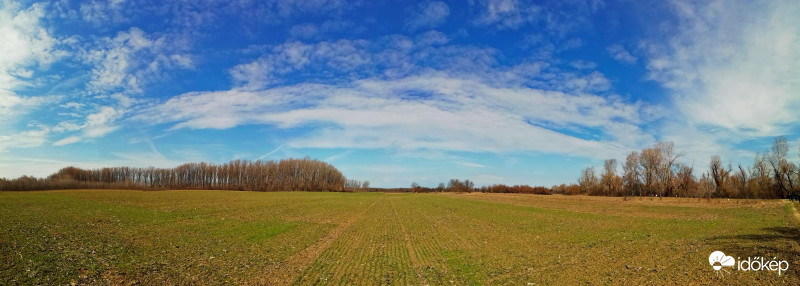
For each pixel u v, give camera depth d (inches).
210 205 2295.8
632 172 4141.2
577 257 829.2
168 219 1492.4
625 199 3523.6
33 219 1244.5
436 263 796.6
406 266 768.9
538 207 2613.2
